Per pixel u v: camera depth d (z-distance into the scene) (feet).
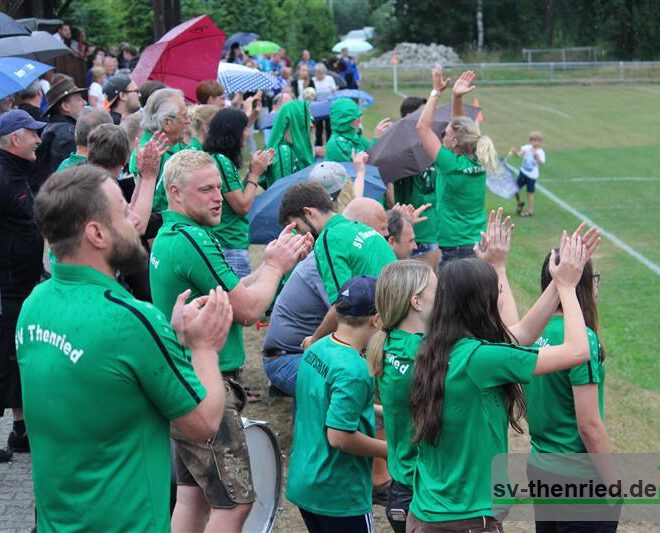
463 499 12.78
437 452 12.92
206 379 10.54
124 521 9.99
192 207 15.89
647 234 56.03
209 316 10.59
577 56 213.25
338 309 15.71
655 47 217.77
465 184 28.96
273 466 17.04
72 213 9.88
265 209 26.27
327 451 15.64
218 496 14.74
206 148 24.59
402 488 15.07
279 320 20.79
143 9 117.80
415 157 31.94
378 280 14.32
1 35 37.27
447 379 12.60
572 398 14.55
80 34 69.41
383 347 14.32
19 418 22.06
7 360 21.58
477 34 232.32
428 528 12.94
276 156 31.60
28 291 21.91
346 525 15.80
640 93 152.56
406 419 14.39
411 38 234.99
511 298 16.19
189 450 14.70
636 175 77.87
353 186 26.66
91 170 10.16
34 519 18.93
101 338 9.72
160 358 9.91
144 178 19.04
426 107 28.71
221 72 52.60
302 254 15.34
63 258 10.10
